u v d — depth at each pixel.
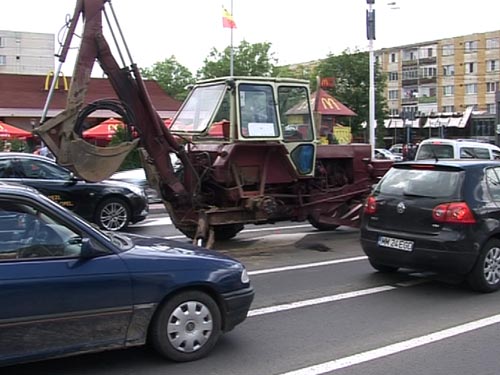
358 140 47.03
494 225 7.45
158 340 4.88
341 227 13.20
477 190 7.50
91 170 8.54
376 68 49.81
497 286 7.55
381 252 7.98
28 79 35.84
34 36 101.81
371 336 5.80
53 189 11.85
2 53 99.75
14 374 4.76
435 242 7.37
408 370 4.92
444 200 7.44
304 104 10.69
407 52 92.12
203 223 9.63
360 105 47.31
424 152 18.34
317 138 10.95
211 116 9.98
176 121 10.70
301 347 5.46
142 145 9.23
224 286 5.12
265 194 10.44
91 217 12.34
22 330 4.29
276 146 10.12
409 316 6.50
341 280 8.21
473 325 6.16
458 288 7.76
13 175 11.60
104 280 4.57
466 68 86.88
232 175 9.92
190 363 5.01
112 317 4.61
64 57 8.43
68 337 4.47
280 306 6.87
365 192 11.88
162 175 9.45
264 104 10.06
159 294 4.80
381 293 7.50
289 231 12.73
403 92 93.00
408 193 7.85
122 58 8.84
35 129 8.25
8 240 4.41
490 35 84.44
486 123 73.00
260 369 4.91
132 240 5.38
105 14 8.68
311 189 11.23
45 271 4.39
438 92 89.56
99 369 4.86
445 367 4.99
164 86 61.69
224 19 36.09
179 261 4.96
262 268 8.98
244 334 5.83
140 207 12.95
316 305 6.93
